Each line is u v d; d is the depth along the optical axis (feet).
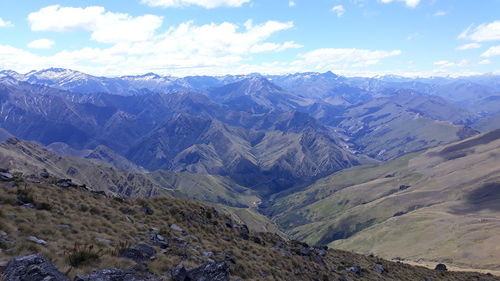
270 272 107.45
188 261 87.10
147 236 99.60
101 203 116.67
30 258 53.11
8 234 70.38
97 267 65.10
